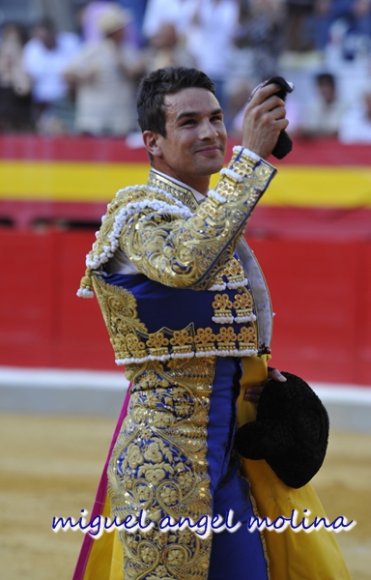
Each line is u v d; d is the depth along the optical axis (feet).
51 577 35.73
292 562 22.63
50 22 78.33
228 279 21.17
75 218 73.61
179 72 21.07
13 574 35.94
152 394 21.09
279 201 71.05
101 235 21.13
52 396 67.56
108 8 77.25
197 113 20.80
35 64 77.20
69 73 75.61
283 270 68.54
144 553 20.57
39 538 40.19
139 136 72.64
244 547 22.09
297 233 70.85
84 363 71.31
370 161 69.62
